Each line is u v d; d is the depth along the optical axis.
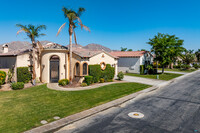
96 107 10.34
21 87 15.36
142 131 7.13
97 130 7.23
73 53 19.16
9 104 10.62
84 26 17.12
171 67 49.09
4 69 18.20
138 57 31.14
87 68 18.91
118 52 36.91
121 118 8.72
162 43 29.34
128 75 28.95
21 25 15.71
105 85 18.06
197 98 13.16
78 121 8.25
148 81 22.59
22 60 18.36
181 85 19.84
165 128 7.47
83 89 15.73
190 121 8.33
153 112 9.73
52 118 8.34
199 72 38.59
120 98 12.77
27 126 7.32
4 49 23.02
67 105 10.60
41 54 19.27
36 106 10.27
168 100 12.56
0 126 7.25
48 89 15.37
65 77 19.28
